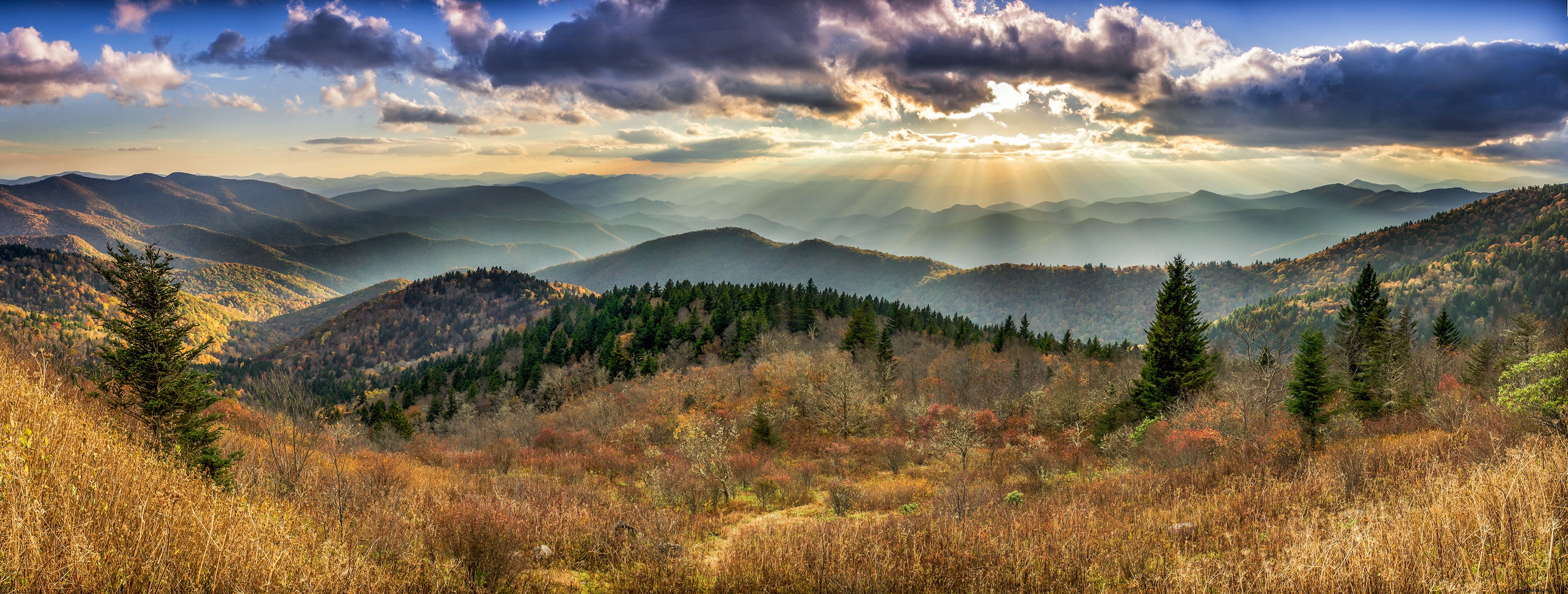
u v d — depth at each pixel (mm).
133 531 8680
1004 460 37656
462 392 102062
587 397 75062
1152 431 34219
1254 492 19172
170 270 17703
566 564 16047
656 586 14148
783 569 14672
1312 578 9703
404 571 12281
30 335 21156
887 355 69750
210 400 17438
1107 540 15617
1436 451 19234
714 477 31562
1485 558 8773
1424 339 95750
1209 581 11000
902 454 39281
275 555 9383
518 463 39375
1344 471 18281
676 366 84312
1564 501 9391
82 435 11406
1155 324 44469
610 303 136125
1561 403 16328
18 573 7234
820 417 52562
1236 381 39281
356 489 19219
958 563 14266
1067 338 87688
